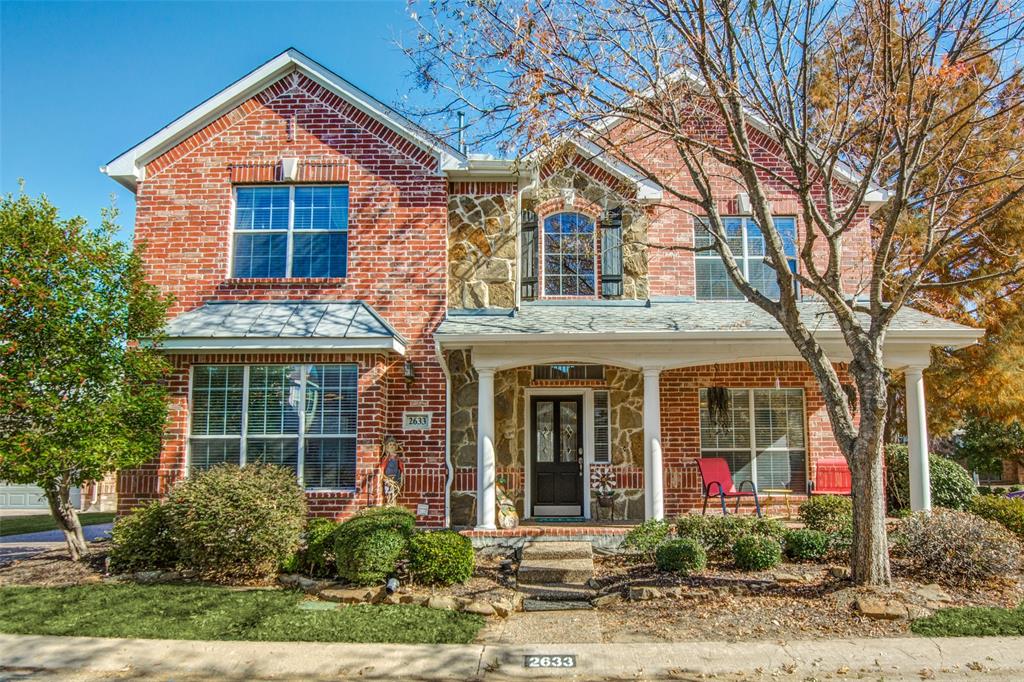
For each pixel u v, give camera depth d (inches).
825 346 475.2
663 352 471.8
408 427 494.6
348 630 310.5
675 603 346.0
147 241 517.0
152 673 272.5
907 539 386.9
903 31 356.2
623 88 383.9
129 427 423.8
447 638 302.8
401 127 520.4
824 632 307.0
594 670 271.9
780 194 562.6
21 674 272.1
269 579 391.9
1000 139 438.6
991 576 365.7
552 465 553.9
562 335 458.0
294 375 483.5
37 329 396.8
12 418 389.7
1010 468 1350.9
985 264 617.0
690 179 561.9
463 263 535.8
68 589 373.7
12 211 403.2
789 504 526.9
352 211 520.1
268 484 410.3
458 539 392.5
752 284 560.4
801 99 415.8
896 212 349.4
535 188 555.5
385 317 509.0
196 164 527.2
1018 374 613.3
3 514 909.8
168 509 406.9
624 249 557.0
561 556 412.8
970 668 270.1
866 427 350.0
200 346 456.4
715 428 550.9
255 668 275.1
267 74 526.9
